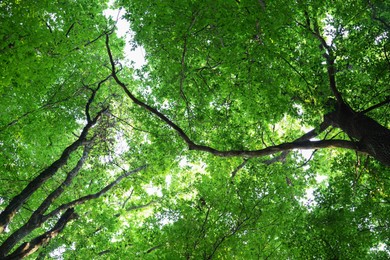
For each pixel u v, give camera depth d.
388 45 9.22
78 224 12.94
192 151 13.52
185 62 10.71
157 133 12.92
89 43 12.91
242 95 10.48
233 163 12.88
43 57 8.96
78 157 15.38
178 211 10.19
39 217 9.81
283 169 12.13
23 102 11.77
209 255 9.14
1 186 11.97
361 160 10.91
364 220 10.86
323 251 10.05
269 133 12.88
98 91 14.51
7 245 8.95
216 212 9.95
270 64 9.68
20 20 7.78
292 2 8.64
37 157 13.99
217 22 8.48
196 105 11.95
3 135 11.75
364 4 9.04
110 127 14.04
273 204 10.18
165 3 8.73
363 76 9.82
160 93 12.12
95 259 12.46
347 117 8.74
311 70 9.24
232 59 9.25
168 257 8.81
